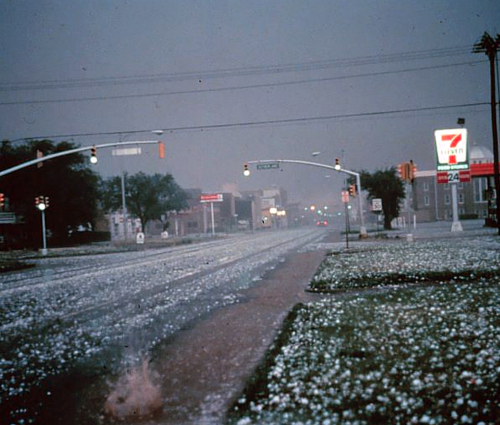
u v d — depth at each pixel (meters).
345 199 29.48
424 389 4.95
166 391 5.78
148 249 47.84
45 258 39.72
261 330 8.73
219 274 18.81
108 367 6.91
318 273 16.27
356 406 4.73
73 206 62.50
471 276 13.01
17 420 5.10
